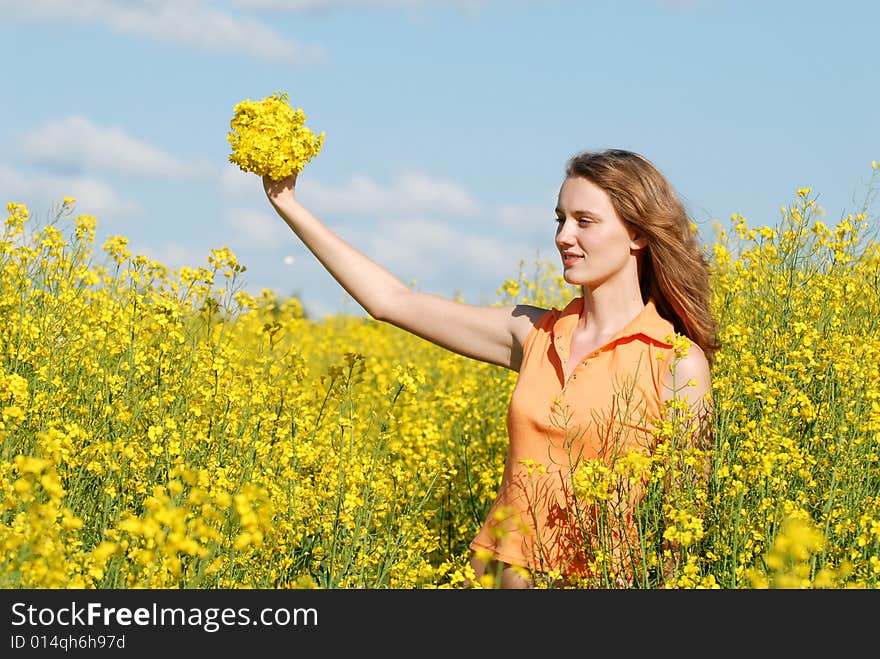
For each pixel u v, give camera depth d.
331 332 20.83
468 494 11.70
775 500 8.23
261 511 6.56
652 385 8.05
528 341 8.55
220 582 7.57
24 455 8.57
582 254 8.20
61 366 10.64
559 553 7.99
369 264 9.11
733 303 11.95
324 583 8.28
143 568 7.11
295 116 8.61
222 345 10.88
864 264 12.70
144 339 11.24
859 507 8.45
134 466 8.85
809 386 10.45
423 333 9.05
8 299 11.39
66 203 12.13
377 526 9.35
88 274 12.09
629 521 8.04
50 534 6.59
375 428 11.52
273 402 10.84
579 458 7.70
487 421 13.59
